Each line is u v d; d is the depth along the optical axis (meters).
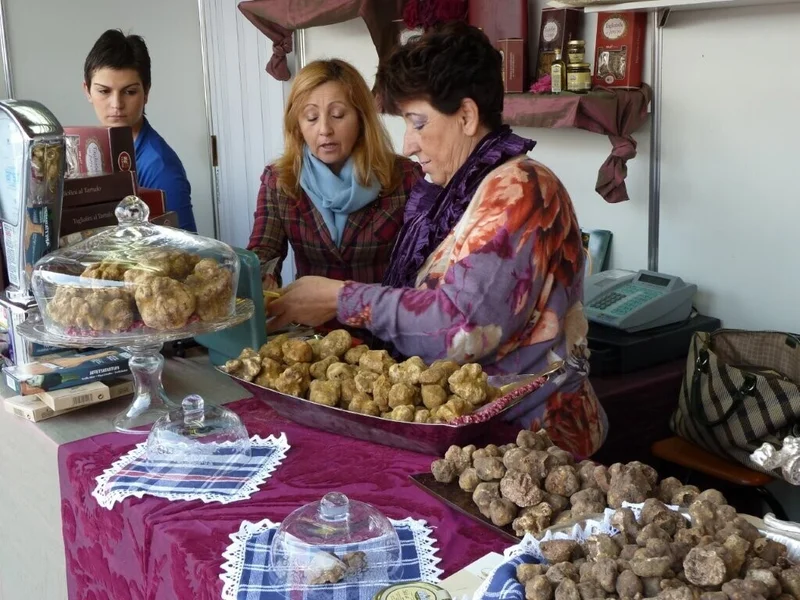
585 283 2.69
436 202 1.80
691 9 2.60
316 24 3.54
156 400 1.62
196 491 1.30
